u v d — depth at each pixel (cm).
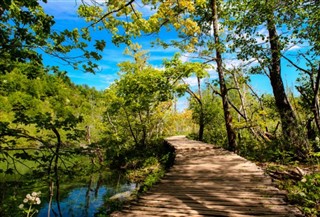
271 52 1076
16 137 554
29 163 2100
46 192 1280
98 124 2577
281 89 1288
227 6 1048
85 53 601
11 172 566
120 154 2238
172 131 3591
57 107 666
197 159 1181
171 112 2992
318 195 574
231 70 1633
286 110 1272
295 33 913
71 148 602
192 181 771
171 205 561
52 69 635
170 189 690
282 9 882
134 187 1418
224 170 912
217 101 2469
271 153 1188
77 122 594
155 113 2645
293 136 1175
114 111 2473
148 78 1580
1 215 670
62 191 1357
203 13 1752
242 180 762
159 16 1427
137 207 557
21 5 520
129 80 1859
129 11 1065
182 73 1516
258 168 927
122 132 2645
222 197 604
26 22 518
